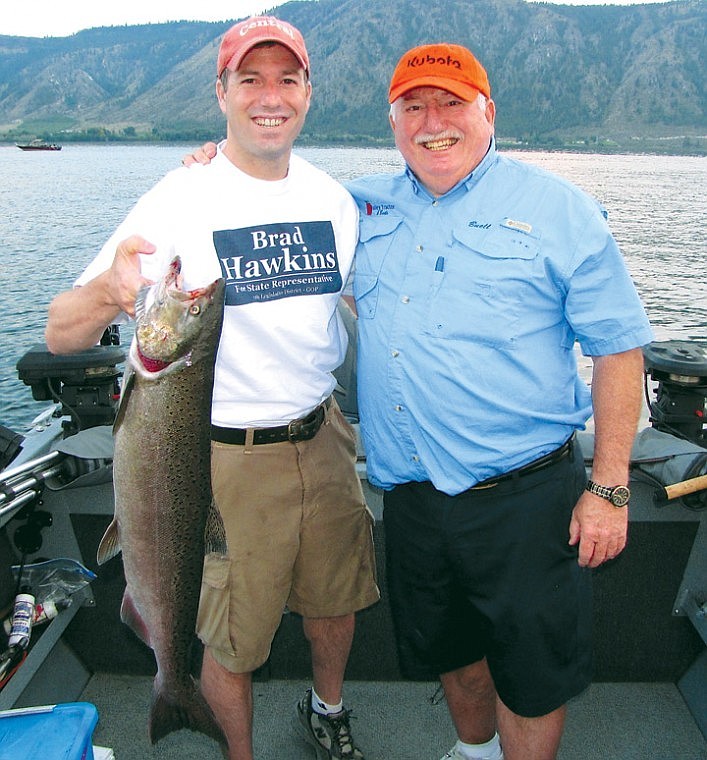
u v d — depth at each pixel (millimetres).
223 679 2314
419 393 2094
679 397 2973
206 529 1990
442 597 2252
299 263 2131
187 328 1772
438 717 2848
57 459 2664
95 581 2920
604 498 2018
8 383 12492
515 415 2035
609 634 2943
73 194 44812
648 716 2842
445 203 2115
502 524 2072
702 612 2785
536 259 1979
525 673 2135
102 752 2129
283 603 2312
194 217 2043
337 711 2633
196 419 1855
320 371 2225
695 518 2795
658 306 15297
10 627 2631
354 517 2395
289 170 2162
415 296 2109
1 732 1782
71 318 1900
